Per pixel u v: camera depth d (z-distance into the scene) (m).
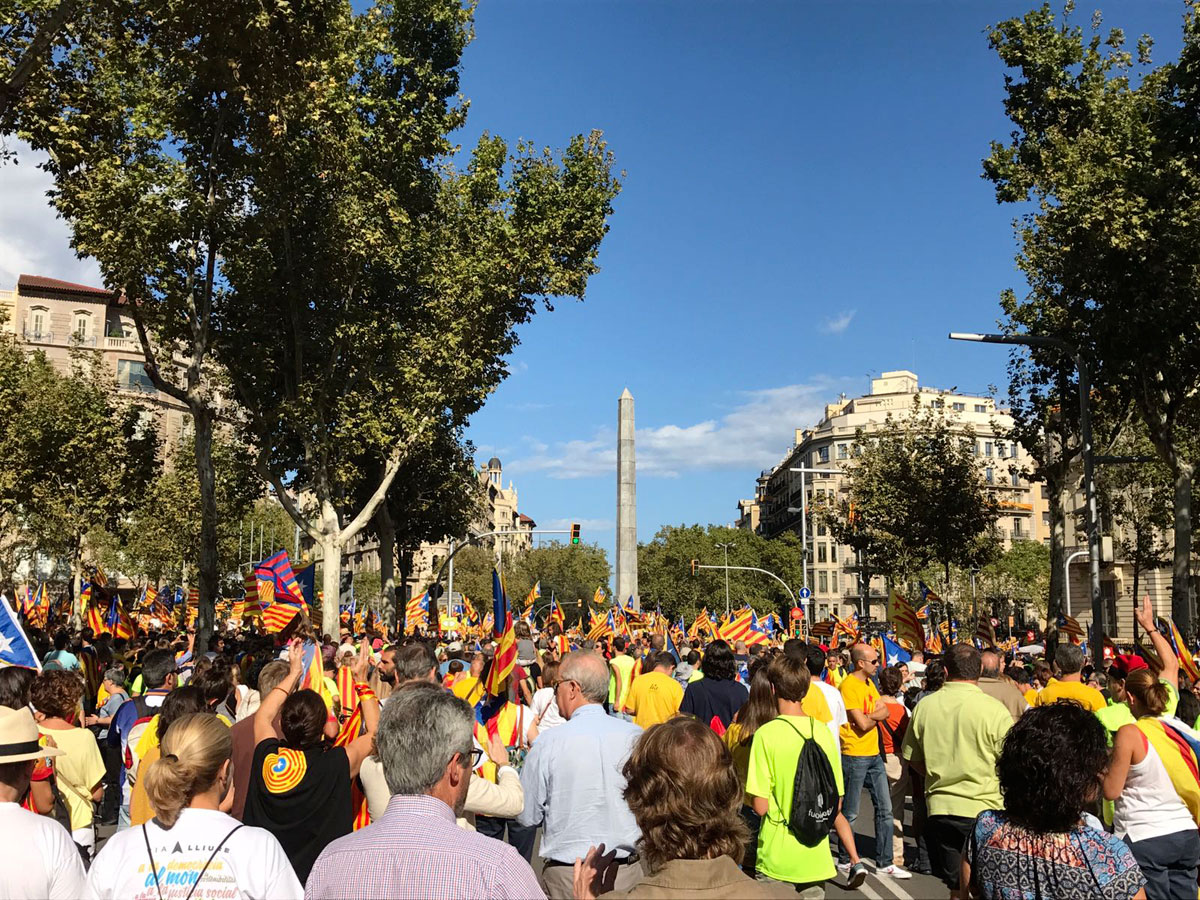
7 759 3.94
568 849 5.07
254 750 5.30
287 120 19.55
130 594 71.19
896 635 16.72
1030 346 28.34
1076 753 3.42
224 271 25.27
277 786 4.88
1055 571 28.86
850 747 9.80
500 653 7.55
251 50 16.27
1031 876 3.39
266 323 26.77
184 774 3.74
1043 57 24.56
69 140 18.45
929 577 71.88
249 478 33.94
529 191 28.84
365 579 97.88
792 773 5.49
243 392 26.41
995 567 78.38
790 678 5.73
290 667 5.86
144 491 39.88
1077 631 21.31
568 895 5.04
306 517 34.84
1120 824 5.79
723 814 2.95
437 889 3.02
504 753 5.74
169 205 21.81
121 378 79.12
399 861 3.07
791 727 5.60
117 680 11.82
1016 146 25.81
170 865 3.67
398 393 27.81
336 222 25.12
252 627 23.33
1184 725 6.21
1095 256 22.70
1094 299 24.22
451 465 39.25
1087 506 21.81
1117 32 24.61
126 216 20.91
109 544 58.81
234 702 10.05
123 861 3.69
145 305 22.45
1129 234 21.58
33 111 17.55
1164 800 5.72
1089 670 13.63
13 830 3.87
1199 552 42.44
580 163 29.05
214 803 3.88
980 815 3.65
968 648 6.50
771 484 144.75
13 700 6.21
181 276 23.55
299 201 25.41
